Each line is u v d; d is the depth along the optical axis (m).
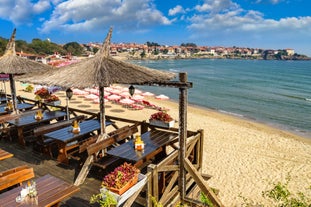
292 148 14.09
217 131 16.84
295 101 33.16
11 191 4.05
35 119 8.48
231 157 12.34
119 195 4.30
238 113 25.64
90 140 6.23
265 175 10.59
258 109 27.98
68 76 5.62
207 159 12.00
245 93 39.22
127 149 6.09
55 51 126.12
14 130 8.73
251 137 15.80
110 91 27.88
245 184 9.83
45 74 6.28
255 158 12.34
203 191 5.72
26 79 6.16
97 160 6.11
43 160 6.93
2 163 6.73
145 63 129.50
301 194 5.46
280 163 11.85
